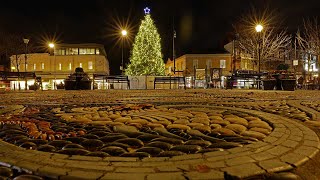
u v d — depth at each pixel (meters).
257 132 2.82
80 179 1.59
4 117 4.13
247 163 1.82
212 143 2.42
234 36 47.09
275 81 17.12
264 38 38.88
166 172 1.67
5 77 20.16
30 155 2.02
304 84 24.44
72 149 2.20
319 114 4.19
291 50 42.25
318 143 2.34
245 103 6.24
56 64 62.25
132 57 35.53
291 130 2.87
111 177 1.60
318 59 34.69
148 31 34.34
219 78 26.45
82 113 4.61
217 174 1.64
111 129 3.17
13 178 1.67
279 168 1.76
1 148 2.23
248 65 48.22
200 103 6.31
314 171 1.77
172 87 25.86
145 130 3.04
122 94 11.81
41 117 4.16
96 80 23.36
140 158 1.96
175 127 3.17
